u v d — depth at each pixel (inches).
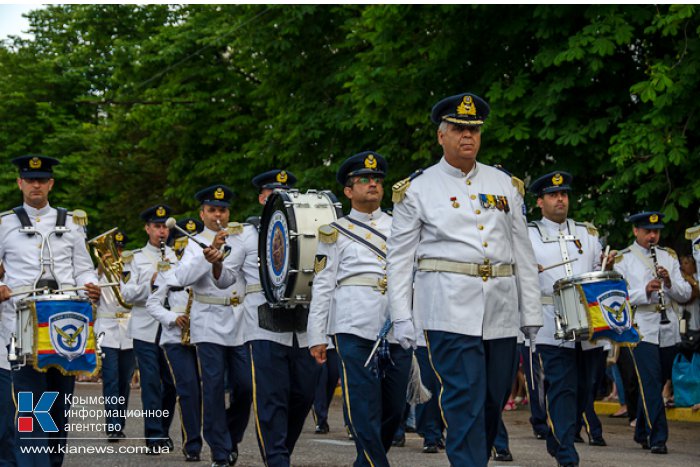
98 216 1219.9
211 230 413.7
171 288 419.5
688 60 594.9
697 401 545.0
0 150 1283.2
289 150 861.2
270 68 906.7
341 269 320.5
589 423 477.1
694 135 606.9
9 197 1270.9
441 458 426.6
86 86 1326.3
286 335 351.6
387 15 729.0
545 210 401.4
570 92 649.6
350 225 322.3
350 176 324.5
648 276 455.8
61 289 334.6
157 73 1088.2
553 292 361.7
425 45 741.9
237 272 381.7
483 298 255.9
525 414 658.2
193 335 398.9
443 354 255.3
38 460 322.7
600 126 636.7
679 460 420.2
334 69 877.8
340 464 403.2
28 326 316.8
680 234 646.5
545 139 653.9
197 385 420.2
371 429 309.7
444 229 257.1
